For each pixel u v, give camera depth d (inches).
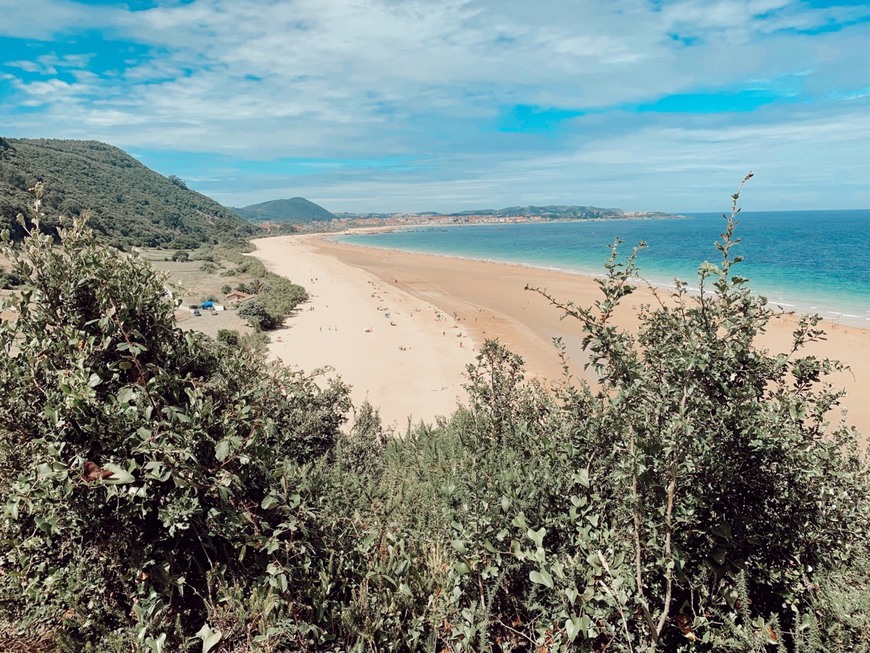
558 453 104.4
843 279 1808.6
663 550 80.1
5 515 84.5
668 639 87.3
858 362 836.0
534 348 1053.2
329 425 210.1
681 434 75.6
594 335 91.7
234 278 2383.1
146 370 95.8
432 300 1742.1
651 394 87.0
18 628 86.3
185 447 86.2
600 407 104.9
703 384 89.0
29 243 95.7
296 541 93.4
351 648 86.8
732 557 90.4
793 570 90.8
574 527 92.2
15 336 94.3
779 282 1747.0
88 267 96.7
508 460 117.4
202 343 120.3
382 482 170.1
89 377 89.1
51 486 82.0
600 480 97.2
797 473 89.7
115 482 78.5
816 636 82.7
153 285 108.7
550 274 2347.4
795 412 86.9
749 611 82.3
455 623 92.0
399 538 114.4
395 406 756.0
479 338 1170.0
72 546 90.7
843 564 93.7
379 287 2101.4
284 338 1221.1
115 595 93.5
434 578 104.2
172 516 84.7
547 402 144.9
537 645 86.4
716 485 88.7
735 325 89.7
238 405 104.7
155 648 76.5
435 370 930.7
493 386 164.2
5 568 94.6
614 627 78.4
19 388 89.8
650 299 1208.8
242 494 93.6
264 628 86.4
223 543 99.3
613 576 76.5
